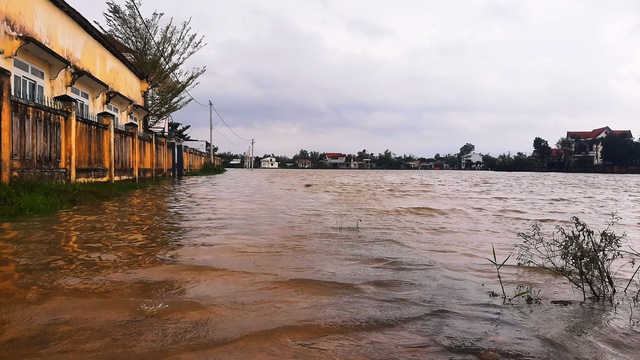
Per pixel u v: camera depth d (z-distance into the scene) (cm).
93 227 604
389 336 247
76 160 1091
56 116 984
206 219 735
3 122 754
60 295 300
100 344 223
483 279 389
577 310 306
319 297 316
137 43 2644
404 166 13662
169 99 2864
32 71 1185
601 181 3822
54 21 1329
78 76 1418
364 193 1564
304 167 13662
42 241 493
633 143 7512
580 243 387
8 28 1057
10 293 302
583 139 8669
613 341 250
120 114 2016
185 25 2733
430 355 223
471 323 273
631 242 617
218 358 211
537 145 9469
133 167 1658
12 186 764
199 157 4219
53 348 216
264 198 1233
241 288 332
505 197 1505
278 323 259
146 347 220
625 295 348
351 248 507
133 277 355
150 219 710
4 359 203
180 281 347
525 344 241
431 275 395
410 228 691
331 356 217
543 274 412
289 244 521
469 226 741
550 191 2038
